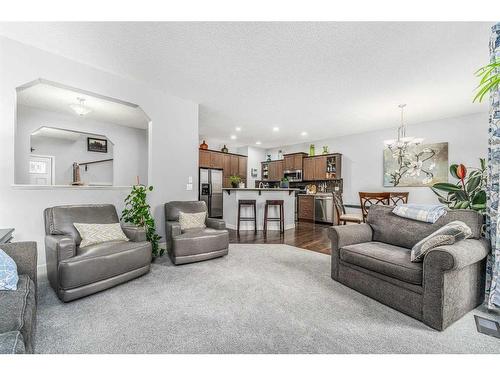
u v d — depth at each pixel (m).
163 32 2.16
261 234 4.85
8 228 2.24
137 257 2.33
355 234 2.39
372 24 2.04
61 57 2.56
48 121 4.08
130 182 5.18
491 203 1.79
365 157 5.97
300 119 4.91
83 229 2.33
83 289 1.92
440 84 3.21
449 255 1.46
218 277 2.45
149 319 1.65
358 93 3.53
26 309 1.12
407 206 2.38
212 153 7.04
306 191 7.04
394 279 1.79
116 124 4.98
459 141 4.53
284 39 2.25
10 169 2.29
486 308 1.80
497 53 1.71
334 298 1.98
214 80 3.13
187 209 3.44
